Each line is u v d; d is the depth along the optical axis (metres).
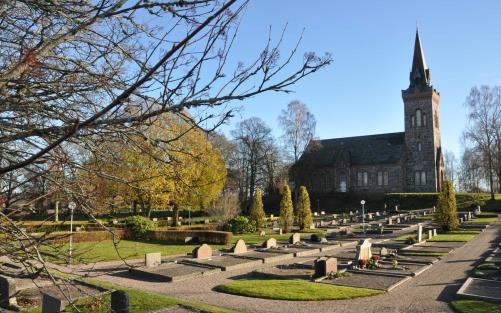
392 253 20.59
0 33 3.93
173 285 15.07
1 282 11.25
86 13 3.26
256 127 66.50
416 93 67.94
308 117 66.31
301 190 39.66
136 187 3.95
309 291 13.42
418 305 11.85
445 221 33.47
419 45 70.00
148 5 3.06
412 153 68.06
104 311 9.40
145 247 26.73
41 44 3.10
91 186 4.23
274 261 20.73
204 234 29.66
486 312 10.77
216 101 2.89
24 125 3.41
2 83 2.81
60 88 3.61
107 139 3.66
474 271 16.66
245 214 64.06
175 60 2.90
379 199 65.81
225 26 2.77
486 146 56.78
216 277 16.56
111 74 3.86
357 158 73.00
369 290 13.48
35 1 3.37
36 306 11.16
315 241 28.55
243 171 67.81
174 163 4.07
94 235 27.09
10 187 3.47
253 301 12.63
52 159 3.32
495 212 52.41
